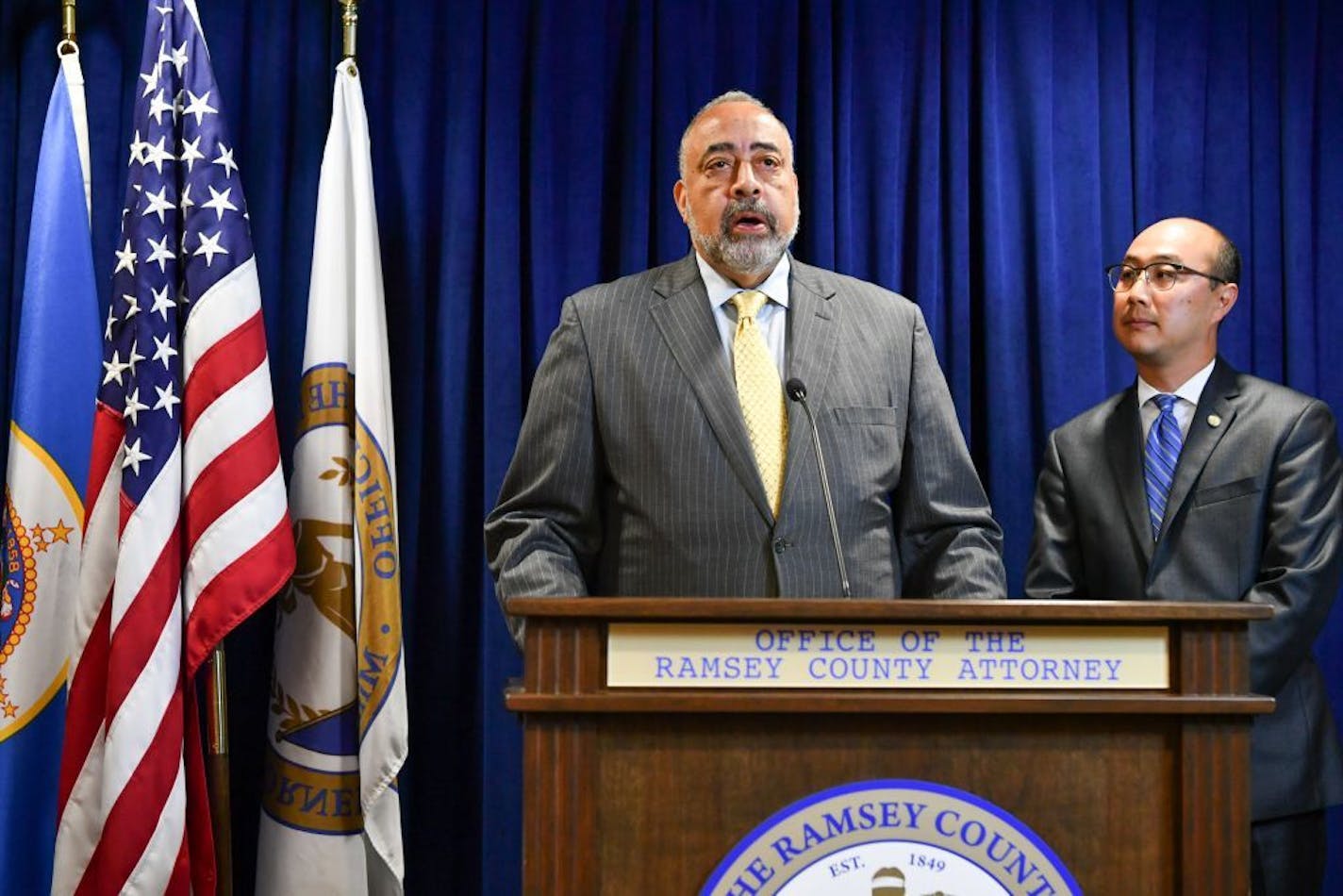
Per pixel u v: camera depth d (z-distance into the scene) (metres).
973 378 3.25
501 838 2.96
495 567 2.18
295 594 2.85
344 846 2.77
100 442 2.73
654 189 3.19
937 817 1.29
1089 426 2.75
